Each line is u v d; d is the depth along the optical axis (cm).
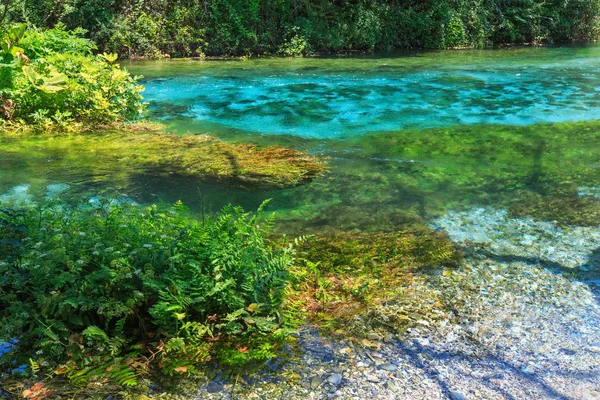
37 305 306
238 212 377
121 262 302
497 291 361
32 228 356
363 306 342
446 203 523
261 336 307
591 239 441
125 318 295
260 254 343
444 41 2116
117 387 262
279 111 938
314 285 369
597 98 1037
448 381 274
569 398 264
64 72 846
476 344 305
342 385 269
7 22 1231
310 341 305
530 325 323
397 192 554
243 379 273
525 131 802
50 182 569
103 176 591
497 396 264
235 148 705
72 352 285
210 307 317
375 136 779
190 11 1780
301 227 470
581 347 303
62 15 1612
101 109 821
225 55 1800
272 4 1886
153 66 1507
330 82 1226
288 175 601
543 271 388
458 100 1026
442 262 402
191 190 554
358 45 1984
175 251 322
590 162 649
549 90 1120
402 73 1367
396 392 265
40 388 259
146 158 657
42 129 785
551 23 2367
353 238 447
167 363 280
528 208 508
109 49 1697
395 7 2131
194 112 930
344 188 566
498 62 1595
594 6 2464
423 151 702
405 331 316
